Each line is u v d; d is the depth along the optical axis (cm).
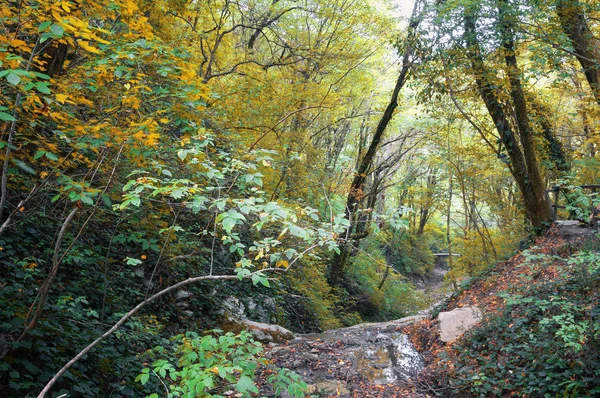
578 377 529
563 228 1133
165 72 387
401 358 786
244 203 290
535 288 801
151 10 857
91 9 419
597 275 712
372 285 2272
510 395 561
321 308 1452
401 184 2098
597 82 1189
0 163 394
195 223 814
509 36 1055
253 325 875
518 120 1212
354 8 1534
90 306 575
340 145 2297
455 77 1217
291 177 1206
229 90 979
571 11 1045
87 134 353
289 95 1179
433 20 1092
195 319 778
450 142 1720
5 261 500
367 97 2055
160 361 311
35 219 560
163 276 764
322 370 726
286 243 627
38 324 423
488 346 694
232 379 289
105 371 473
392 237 2659
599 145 1398
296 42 1608
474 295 993
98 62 368
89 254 588
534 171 1207
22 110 382
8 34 305
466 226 2005
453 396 623
